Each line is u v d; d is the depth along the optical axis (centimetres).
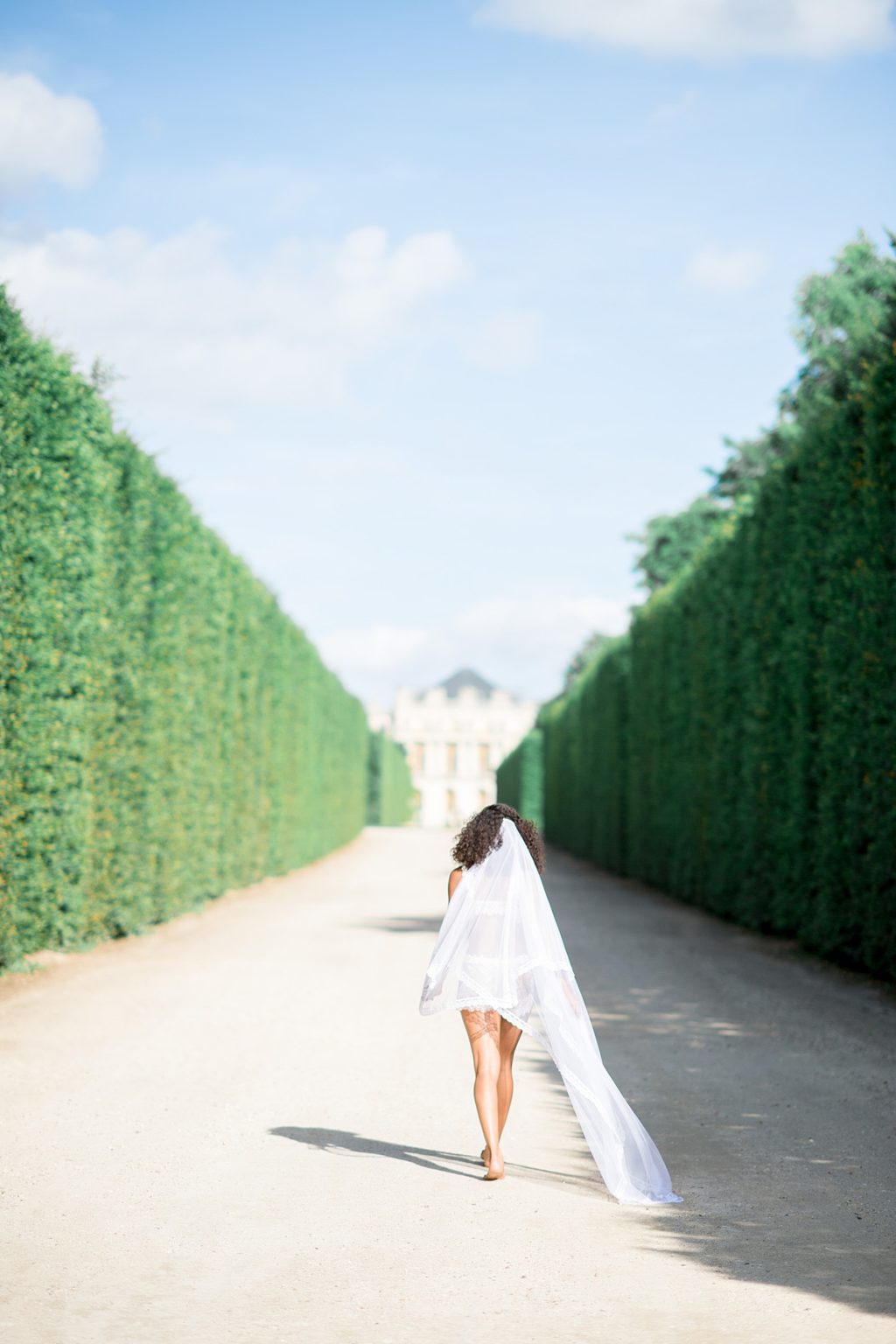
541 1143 642
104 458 1487
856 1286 436
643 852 2717
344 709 4638
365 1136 652
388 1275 447
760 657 1730
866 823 1248
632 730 2847
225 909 2025
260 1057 851
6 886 1146
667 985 1223
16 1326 396
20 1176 570
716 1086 780
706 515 5219
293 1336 390
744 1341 387
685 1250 477
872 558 1262
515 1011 581
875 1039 942
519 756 6191
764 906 1688
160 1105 711
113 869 1484
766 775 1700
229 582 2175
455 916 594
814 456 1509
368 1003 1088
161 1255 468
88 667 1326
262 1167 589
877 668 1234
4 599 1135
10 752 1140
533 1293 430
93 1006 1034
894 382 1243
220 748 2192
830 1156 618
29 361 1180
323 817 3747
